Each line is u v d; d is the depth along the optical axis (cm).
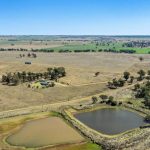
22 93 18400
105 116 14825
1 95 17762
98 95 18400
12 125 13288
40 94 18362
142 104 16650
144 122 13888
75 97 18038
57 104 16538
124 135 12050
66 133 12375
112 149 10688
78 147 10975
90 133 12212
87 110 15775
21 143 11300
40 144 11212
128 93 18775
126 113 15388
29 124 13462
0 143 11275
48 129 12825
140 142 11200
